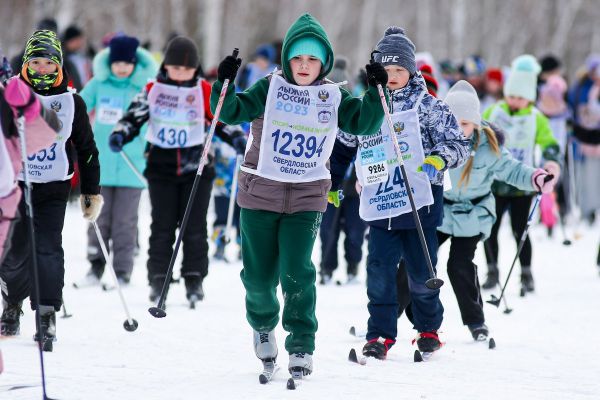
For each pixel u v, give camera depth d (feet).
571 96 125.29
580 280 84.69
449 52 318.65
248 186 43.45
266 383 43.27
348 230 80.38
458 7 295.48
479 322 55.67
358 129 43.65
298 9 308.81
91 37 256.11
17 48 230.48
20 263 50.31
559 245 110.22
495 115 78.33
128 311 57.57
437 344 50.39
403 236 50.16
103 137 75.00
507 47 323.16
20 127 38.47
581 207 127.85
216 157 91.09
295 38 43.09
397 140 48.21
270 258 43.98
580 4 318.65
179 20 248.32
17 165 38.65
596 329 61.21
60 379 42.96
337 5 315.17
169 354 49.37
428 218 49.37
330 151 43.91
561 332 59.93
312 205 43.32
